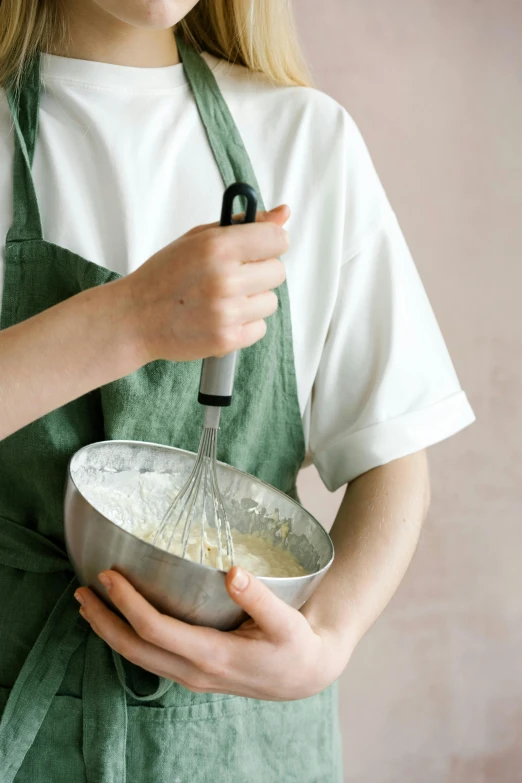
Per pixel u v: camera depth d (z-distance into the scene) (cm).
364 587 91
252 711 93
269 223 67
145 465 89
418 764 184
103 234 90
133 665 88
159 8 78
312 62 159
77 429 89
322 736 102
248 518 91
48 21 94
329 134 98
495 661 189
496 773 191
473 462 182
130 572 71
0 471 91
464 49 171
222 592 71
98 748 86
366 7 162
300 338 97
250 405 92
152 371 87
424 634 181
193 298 67
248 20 99
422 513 97
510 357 183
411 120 168
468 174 175
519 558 188
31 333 70
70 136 92
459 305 178
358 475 99
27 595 91
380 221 99
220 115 97
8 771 85
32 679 87
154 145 93
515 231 181
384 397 97
